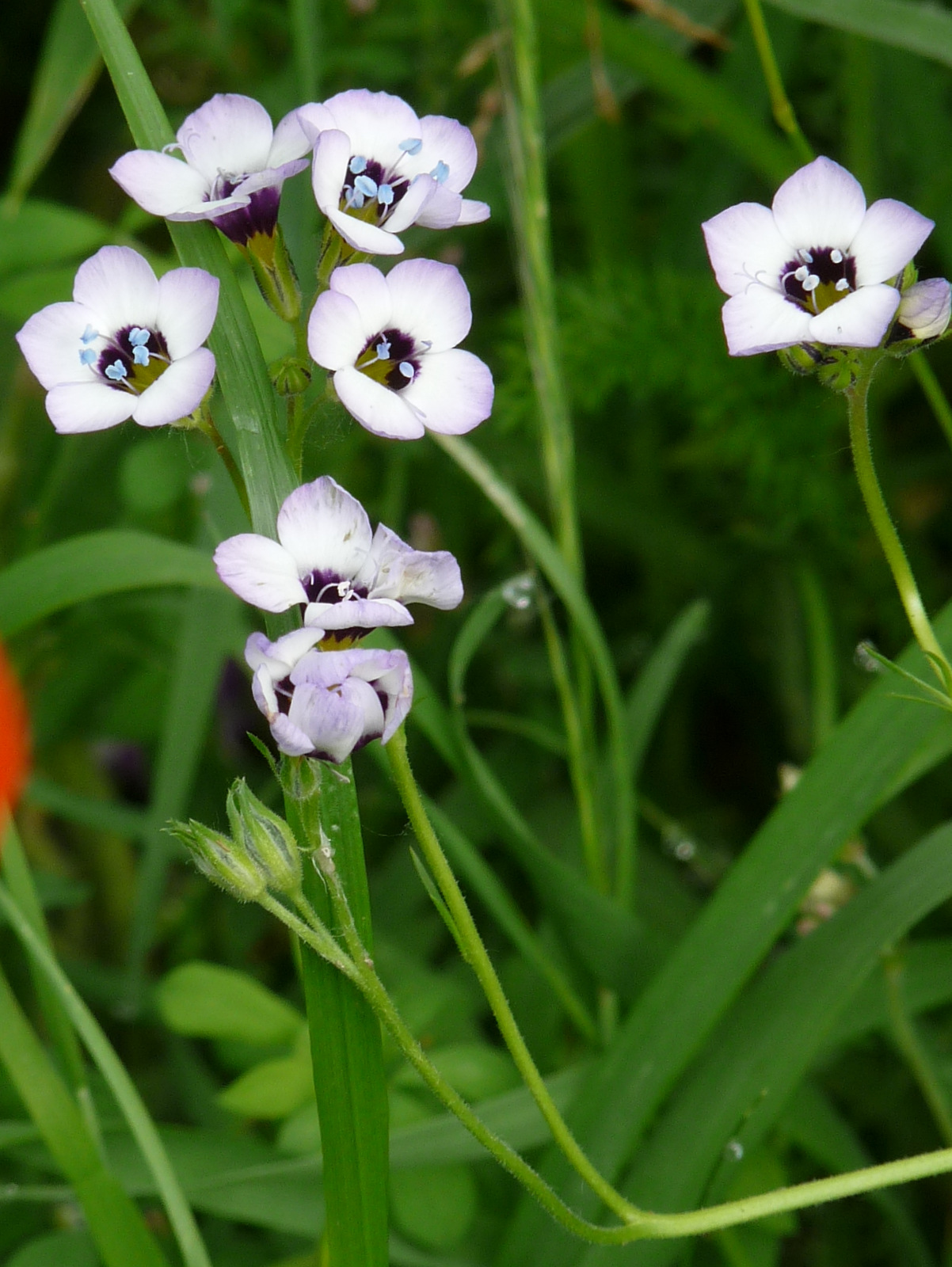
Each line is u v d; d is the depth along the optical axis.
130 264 0.29
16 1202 0.38
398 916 0.46
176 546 0.36
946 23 0.38
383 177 0.30
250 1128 0.40
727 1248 0.35
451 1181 0.35
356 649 0.29
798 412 0.46
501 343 0.48
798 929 0.38
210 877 0.30
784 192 0.30
